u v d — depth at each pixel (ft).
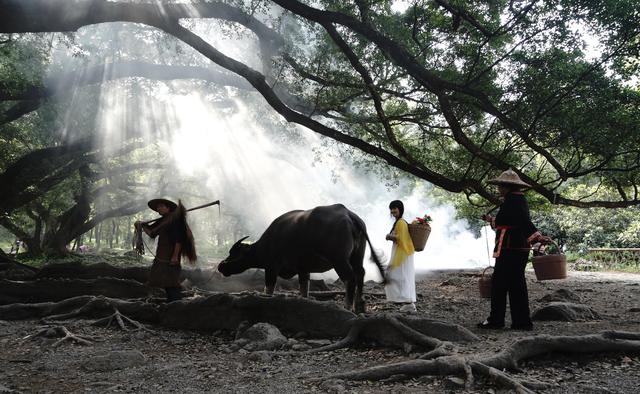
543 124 32.50
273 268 25.93
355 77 37.45
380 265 25.61
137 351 18.07
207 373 16.03
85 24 35.14
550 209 43.42
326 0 36.76
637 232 75.61
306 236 24.38
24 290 31.01
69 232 91.50
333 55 38.22
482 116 36.37
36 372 16.70
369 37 32.99
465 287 42.80
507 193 21.47
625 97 31.81
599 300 32.76
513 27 30.60
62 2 33.60
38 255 90.48
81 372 16.61
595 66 30.45
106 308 26.07
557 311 23.02
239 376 15.69
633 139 32.09
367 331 19.38
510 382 13.16
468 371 13.92
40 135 70.69
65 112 66.08
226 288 36.58
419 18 35.83
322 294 32.91
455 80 34.65
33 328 24.16
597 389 13.06
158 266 25.43
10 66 49.57
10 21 33.40
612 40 30.32
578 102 32.17
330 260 23.80
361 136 43.57
